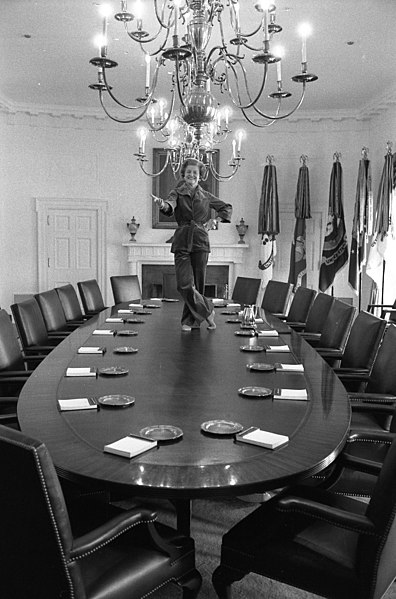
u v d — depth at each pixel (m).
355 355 3.54
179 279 4.09
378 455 2.62
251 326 4.22
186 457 1.81
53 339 4.51
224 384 2.67
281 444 1.92
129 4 4.50
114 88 7.11
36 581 1.54
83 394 2.49
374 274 7.47
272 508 2.01
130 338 3.81
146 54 3.84
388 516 1.63
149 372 2.89
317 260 8.55
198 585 1.90
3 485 1.49
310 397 2.48
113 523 1.60
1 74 6.57
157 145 8.51
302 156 8.17
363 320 3.61
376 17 4.76
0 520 1.54
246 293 6.34
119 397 2.40
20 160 8.32
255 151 8.53
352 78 6.54
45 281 8.55
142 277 8.60
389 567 1.78
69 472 1.71
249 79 6.64
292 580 1.80
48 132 8.36
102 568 1.69
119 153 8.51
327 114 8.17
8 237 8.40
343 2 4.47
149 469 1.73
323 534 1.88
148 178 8.57
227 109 4.99
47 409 2.28
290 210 8.55
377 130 7.88
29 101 7.94
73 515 1.98
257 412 2.27
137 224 8.43
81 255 8.59
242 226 8.44
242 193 8.60
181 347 3.52
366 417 3.06
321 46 5.47
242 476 1.69
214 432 2.00
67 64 6.16
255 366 2.97
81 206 8.50
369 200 7.49
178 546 1.83
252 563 1.86
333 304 4.36
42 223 8.46
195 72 3.40
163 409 2.29
